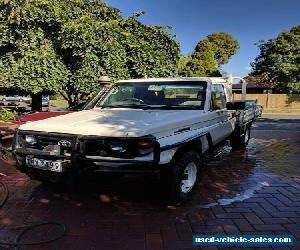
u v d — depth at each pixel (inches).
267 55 1608.0
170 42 533.0
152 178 166.2
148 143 161.9
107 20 528.1
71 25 440.1
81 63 454.6
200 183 235.8
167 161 170.4
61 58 464.4
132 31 514.0
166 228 163.0
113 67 463.8
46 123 186.1
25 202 198.5
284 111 1298.0
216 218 174.6
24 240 150.9
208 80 236.7
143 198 202.5
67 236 154.9
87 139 166.4
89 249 142.9
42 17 450.3
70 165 169.5
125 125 174.2
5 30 444.1
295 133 520.7
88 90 455.5
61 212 183.2
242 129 328.2
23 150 181.8
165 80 243.1
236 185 231.8
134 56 486.0
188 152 190.4
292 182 239.8
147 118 190.9
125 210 185.3
